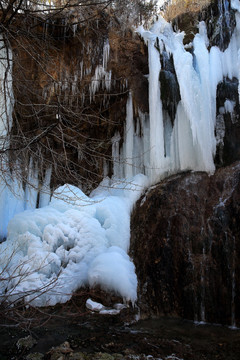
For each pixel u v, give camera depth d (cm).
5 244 673
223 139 748
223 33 783
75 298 601
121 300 581
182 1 927
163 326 524
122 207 768
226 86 755
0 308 408
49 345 427
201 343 450
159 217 705
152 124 775
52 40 758
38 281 588
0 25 447
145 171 858
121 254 667
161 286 611
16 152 492
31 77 767
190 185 725
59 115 460
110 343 439
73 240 679
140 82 830
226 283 569
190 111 725
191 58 750
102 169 987
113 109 901
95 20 754
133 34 800
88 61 797
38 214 707
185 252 627
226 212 634
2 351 404
